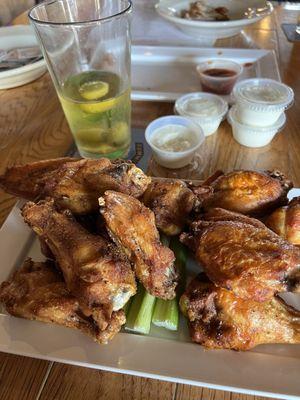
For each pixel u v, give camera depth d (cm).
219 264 20
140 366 19
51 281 23
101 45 31
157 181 26
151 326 22
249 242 20
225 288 20
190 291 22
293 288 19
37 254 26
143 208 22
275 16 59
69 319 21
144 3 65
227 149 36
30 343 20
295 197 26
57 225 23
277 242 20
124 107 32
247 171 26
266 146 36
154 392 20
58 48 30
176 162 33
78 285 20
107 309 20
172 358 20
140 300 23
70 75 32
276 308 21
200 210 26
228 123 39
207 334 20
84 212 25
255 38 53
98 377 20
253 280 19
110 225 21
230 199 25
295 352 20
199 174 33
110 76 32
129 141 35
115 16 28
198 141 33
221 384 18
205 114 36
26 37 49
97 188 24
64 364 21
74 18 32
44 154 36
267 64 45
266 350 20
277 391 18
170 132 34
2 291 22
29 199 27
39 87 46
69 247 21
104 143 32
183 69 46
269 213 26
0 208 31
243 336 20
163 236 26
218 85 40
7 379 20
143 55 47
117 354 20
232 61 43
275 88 35
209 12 52
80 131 32
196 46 51
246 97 34
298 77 45
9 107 43
